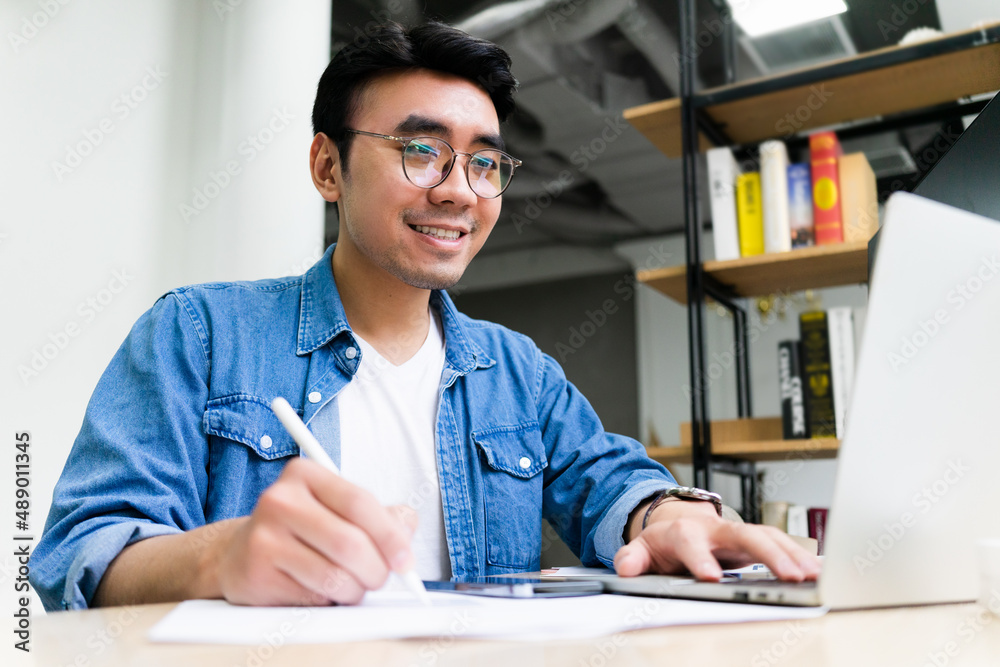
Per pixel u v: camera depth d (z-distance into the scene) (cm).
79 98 183
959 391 43
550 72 321
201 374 93
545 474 114
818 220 206
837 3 239
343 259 108
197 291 100
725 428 217
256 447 93
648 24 286
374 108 102
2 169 167
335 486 48
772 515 214
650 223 510
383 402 106
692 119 217
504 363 118
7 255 166
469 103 104
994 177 66
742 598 47
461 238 104
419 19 271
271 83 209
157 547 59
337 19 273
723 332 461
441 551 102
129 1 197
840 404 204
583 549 101
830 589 42
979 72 200
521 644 35
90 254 182
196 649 34
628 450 110
